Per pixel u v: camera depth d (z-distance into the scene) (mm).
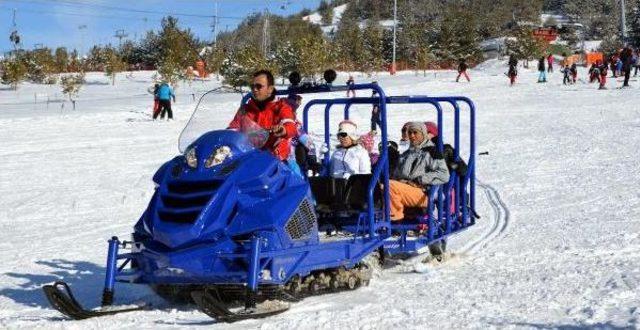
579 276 6117
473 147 8078
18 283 6898
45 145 19688
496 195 11367
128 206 11828
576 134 18703
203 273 5223
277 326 4855
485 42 81125
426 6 120250
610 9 106125
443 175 7215
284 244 5336
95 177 14742
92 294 6363
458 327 4680
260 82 6234
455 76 46750
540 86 36281
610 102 26953
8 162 16859
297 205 5531
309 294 5957
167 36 59562
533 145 17344
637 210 9453
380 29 78250
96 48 66938
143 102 33500
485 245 7949
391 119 24062
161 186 5512
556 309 5094
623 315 4820
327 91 6734
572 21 113812
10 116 26406
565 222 8930
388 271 6906
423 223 7129
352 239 6133
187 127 6324
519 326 4656
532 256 7180
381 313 5145
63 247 8773
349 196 6637
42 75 51781
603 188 11336
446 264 7133
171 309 5582
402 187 7070
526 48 58844
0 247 8875
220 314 4914
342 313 5176
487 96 32125
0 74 50969
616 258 6805
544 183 12219
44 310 5750
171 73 39844
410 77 47312
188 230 5141
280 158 6008
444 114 25422
